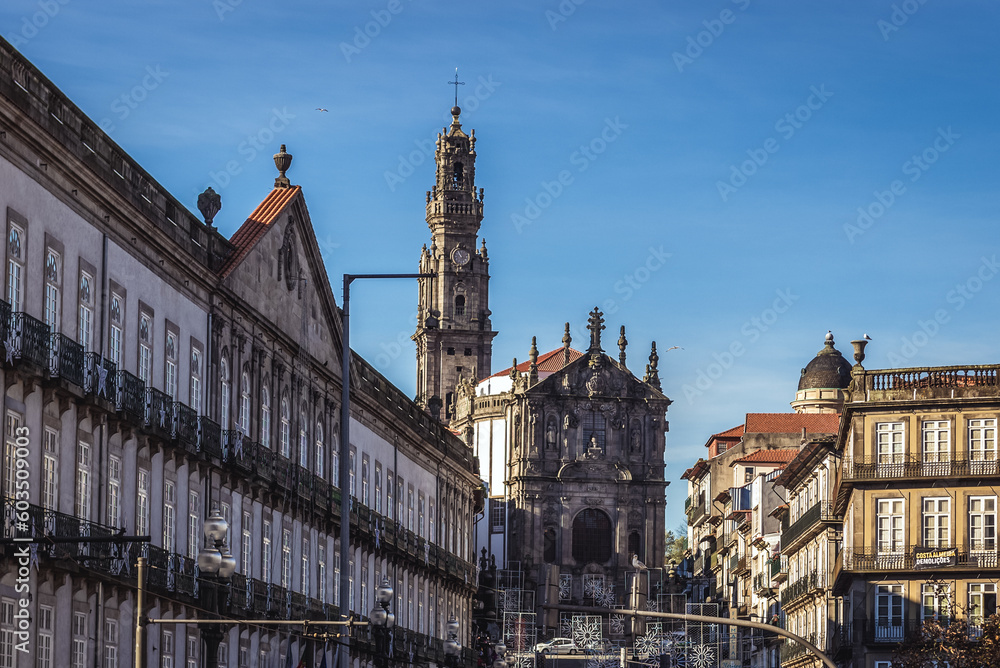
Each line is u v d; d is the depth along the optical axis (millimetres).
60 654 44406
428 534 99188
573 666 149000
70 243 46031
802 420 162750
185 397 56844
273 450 67188
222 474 59875
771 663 122062
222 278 59906
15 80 41531
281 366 68688
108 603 48344
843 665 91438
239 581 60500
